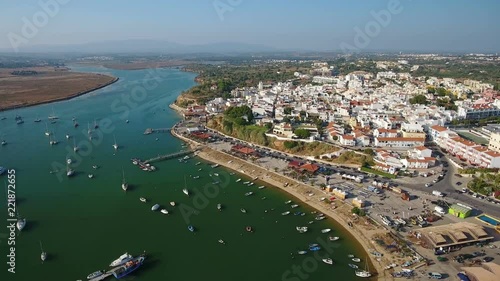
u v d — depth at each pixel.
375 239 141.12
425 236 135.25
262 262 131.00
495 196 169.75
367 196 175.25
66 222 159.25
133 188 194.62
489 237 135.50
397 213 158.50
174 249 139.00
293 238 145.88
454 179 192.62
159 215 165.62
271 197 183.25
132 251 137.25
